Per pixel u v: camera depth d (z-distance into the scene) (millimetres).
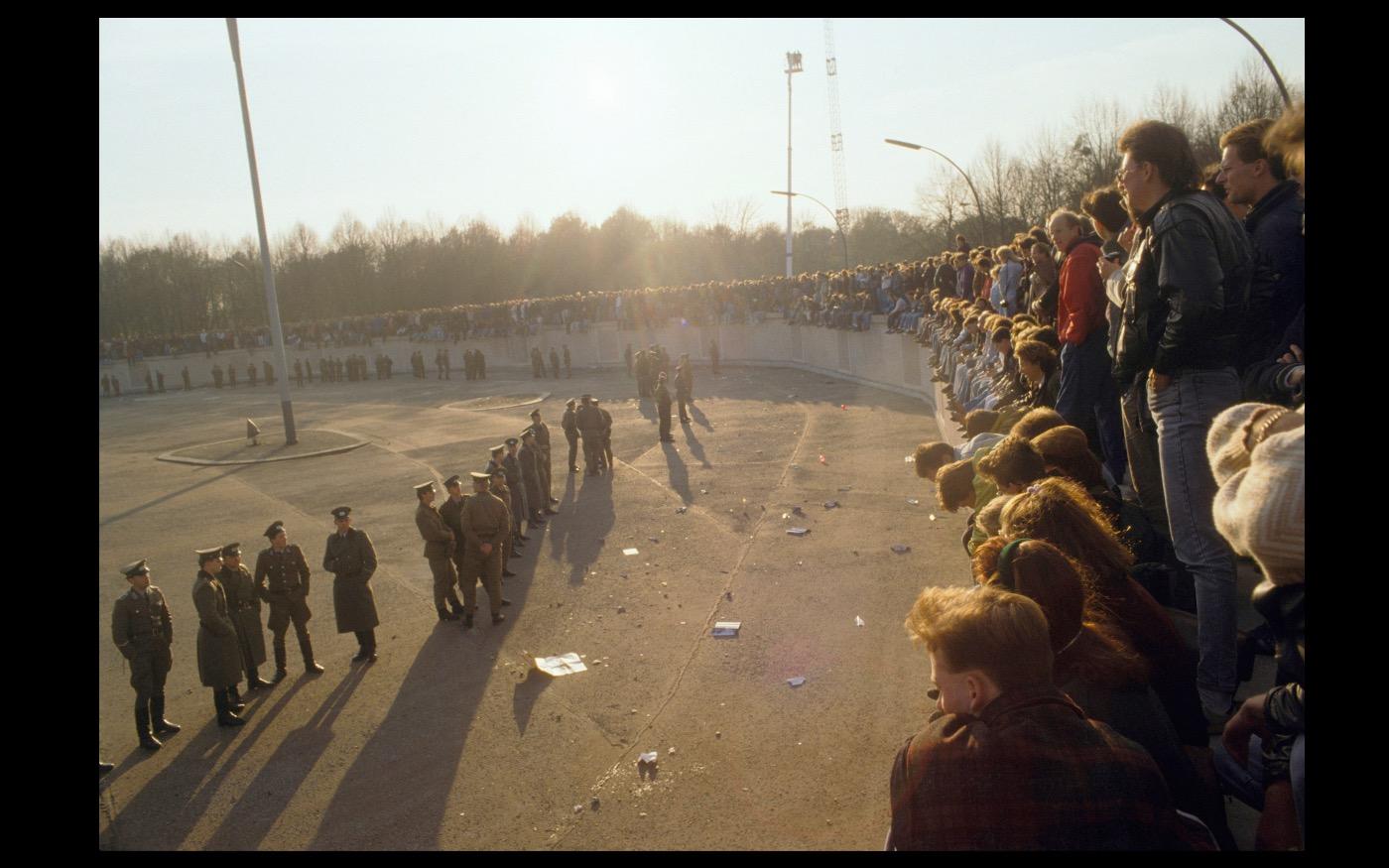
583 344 55094
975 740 2174
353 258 87375
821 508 16328
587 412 22109
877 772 7227
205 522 21484
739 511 16844
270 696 10352
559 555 15219
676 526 16312
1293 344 3689
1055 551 2854
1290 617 1844
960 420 12648
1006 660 2209
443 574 12273
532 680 10023
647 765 7770
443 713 9430
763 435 25312
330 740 9102
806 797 7004
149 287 86438
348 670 10953
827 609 11047
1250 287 3609
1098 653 2896
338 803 7879
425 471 25547
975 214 42500
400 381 59062
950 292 22531
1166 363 3525
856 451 21266
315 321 72250
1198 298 3320
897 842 2221
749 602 11656
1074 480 4332
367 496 22812
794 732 8047
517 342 59219
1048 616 2781
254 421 42812
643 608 12008
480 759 8359
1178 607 4727
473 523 11883
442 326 63812
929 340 23016
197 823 7734
